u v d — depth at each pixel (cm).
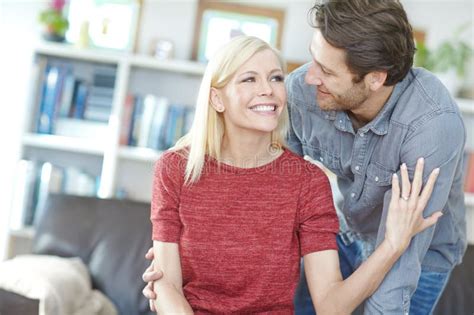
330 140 203
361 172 196
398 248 177
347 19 172
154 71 389
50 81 377
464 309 278
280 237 184
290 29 386
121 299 290
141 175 388
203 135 186
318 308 184
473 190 362
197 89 389
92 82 386
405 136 182
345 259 229
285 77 198
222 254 182
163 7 387
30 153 388
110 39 386
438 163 178
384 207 188
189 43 388
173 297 180
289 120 209
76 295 268
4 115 390
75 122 379
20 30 392
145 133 371
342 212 217
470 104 357
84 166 389
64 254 301
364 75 176
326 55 176
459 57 359
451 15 382
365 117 191
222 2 388
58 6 382
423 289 210
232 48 183
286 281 184
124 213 306
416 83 183
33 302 237
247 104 182
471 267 284
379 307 184
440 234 204
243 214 184
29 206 370
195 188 186
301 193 187
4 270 263
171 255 185
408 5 383
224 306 181
